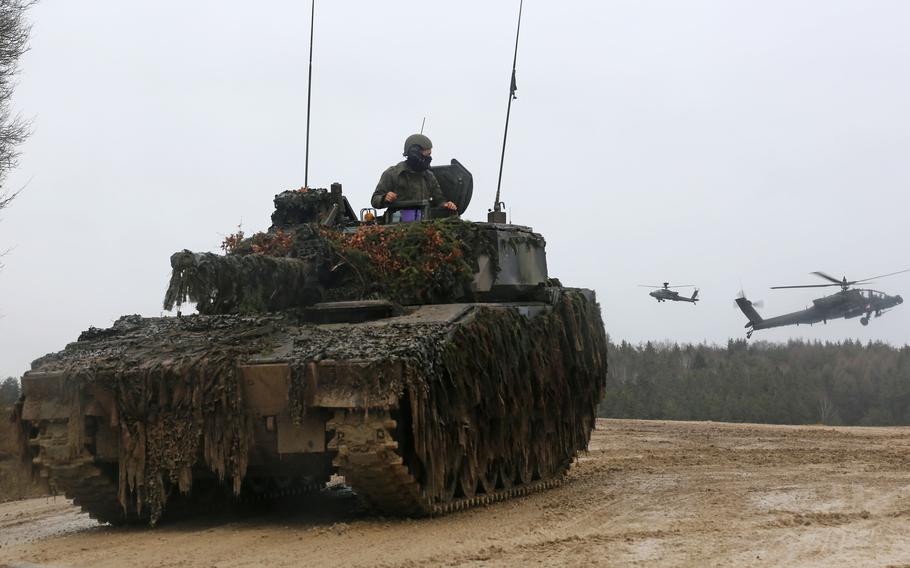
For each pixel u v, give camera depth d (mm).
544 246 19328
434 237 16312
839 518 13461
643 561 10641
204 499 15602
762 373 60812
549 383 17422
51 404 13516
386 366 12414
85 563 11539
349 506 16016
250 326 14539
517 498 16359
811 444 25406
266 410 12984
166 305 12844
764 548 11352
